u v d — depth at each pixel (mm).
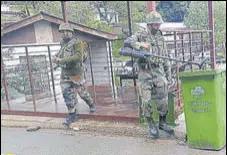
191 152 4348
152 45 4777
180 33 6684
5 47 8438
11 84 8656
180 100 5730
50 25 9062
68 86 5832
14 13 9023
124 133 5344
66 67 5738
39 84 8672
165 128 5012
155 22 4758
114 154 4535
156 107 5043
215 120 4234
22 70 8625
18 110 7000
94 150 4766
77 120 6031
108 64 9562
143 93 4848
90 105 6117
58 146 5086
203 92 4227
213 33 7840
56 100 7836
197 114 4332
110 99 7230
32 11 9219
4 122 6695
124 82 8820
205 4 8375
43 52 9477
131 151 4594
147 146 4727
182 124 5211
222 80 4309
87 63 9867
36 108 7055
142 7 8594
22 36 8844
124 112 5945
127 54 4652
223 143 4402
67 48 5648
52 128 6105
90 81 9820
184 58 6578
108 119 5824
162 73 4891
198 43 7695
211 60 7359
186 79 4316
